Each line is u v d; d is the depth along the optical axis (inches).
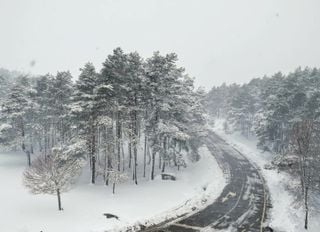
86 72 1389.0
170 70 1437.0
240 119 3235.7
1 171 1653.5
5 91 2778.1
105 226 975.0
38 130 1994.3
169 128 1444.4
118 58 1349.7
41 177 1098.1
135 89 1409.9
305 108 1893.5
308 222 1051.9
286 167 1455.5
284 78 2393.0
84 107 1360.7
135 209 1138.0
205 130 1999.3
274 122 2129.7
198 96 2107.5
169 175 1545.3
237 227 1013.8
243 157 2183.8
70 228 950.4
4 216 1019.9
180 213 1123.9
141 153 1925.4
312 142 1133.7
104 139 1411.2
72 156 1365.7
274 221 1065.5
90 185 1406.3
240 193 1376.7
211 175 1673.2
